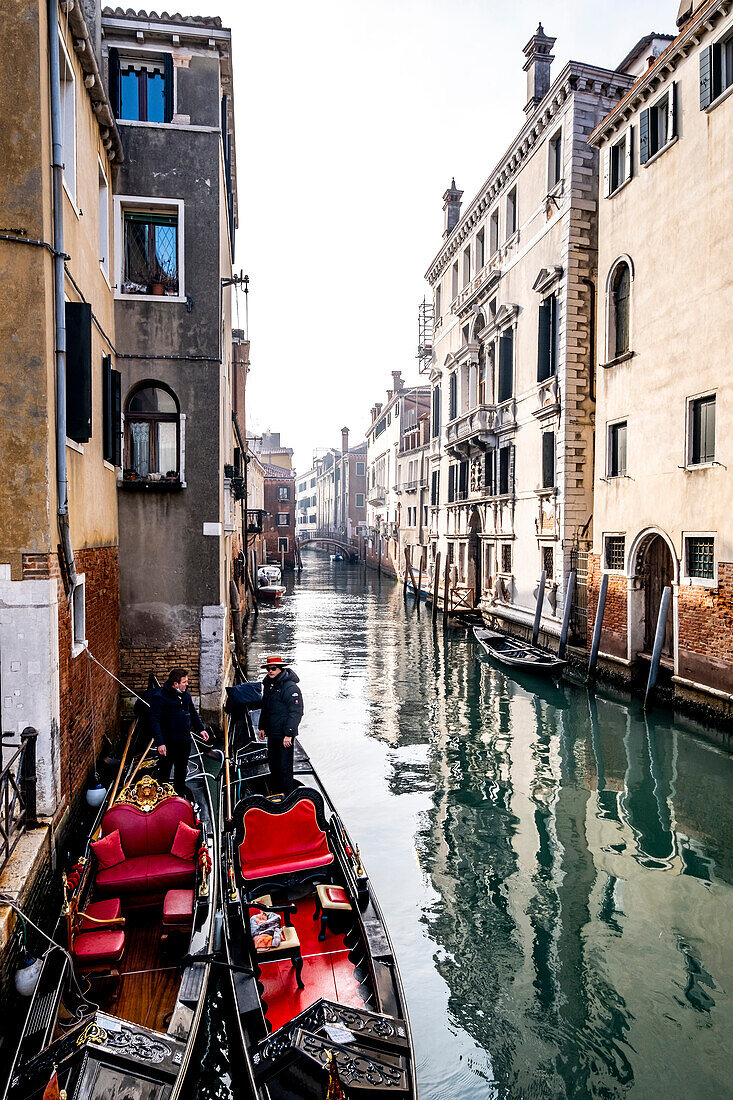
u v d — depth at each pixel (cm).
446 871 691
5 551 542
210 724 969
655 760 1007
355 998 428
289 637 2139
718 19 1083
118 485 946
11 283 543
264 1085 342
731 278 1061
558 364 1664
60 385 584
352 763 1001
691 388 1155
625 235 1363
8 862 470
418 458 3591
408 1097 329
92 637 746
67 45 634
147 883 502
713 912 620
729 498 1058
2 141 541
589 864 707
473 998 504
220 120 976
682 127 1184
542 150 1781
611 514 1412
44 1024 367
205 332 968
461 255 2603
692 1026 476
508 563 2089
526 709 1282
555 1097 415
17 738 543
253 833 541
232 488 1403
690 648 1145
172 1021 382
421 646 1967
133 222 976
